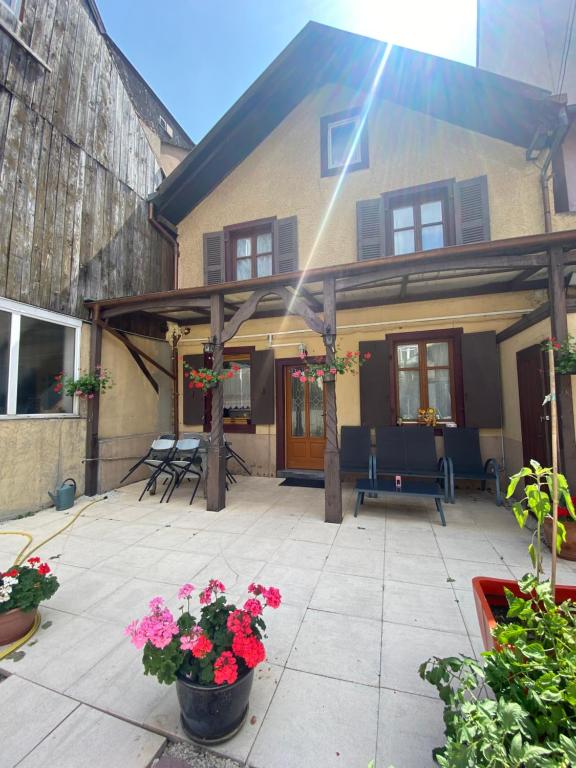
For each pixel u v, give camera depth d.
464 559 3.13
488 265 3.80
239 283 4.62
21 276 4.59
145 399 6.62
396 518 4.23
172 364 7.27
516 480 1.55
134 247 6.71
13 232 4.50
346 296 5.79
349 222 6.16
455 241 5.52
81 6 5.60
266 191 6.73
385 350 5.89
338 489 4.08
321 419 6.40
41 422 4.76
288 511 4.54
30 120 4.75
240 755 1.44
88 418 5.44
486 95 5.34
